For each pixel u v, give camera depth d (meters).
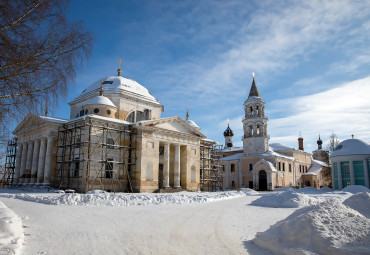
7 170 47.16
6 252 7.44
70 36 10.99
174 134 45.38
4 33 9.66
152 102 50.88
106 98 43.91
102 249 8.98
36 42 10.38
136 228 12.45
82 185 36.00
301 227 8.98
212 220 15.33
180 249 9.25
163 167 44.00
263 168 62.91
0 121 10.31
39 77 10.83
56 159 40.34
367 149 51.22
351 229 8.55
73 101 50.56
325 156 92.50
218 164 57.69
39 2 10.05
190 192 41.53
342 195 34.59
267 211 20.27
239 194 38.09
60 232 11.23
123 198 23.31
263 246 9.48
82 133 38.59
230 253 8.86
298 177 74.81
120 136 40.78
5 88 10.20
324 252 7.79
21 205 20.41
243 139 69.88
